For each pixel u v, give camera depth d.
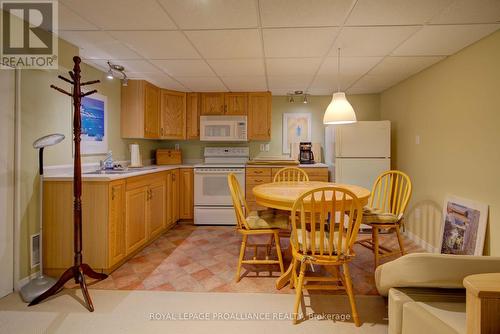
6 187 2.02
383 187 3.59
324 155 4.51
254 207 3.99
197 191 4.04
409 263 1.28
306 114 4.55
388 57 2.74
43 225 2.32
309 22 2.04
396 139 3.82
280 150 4.58
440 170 2.83
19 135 2.09
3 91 1.97
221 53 2.67
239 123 4.23
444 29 2.12
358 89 4.13
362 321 1.75
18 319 1.75
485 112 2.23
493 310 0.86
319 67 3.08
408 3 1.78
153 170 3.16
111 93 3.40
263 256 2.84
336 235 1.99
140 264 2.64
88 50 2.60
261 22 2.05
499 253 2.09
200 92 4.30
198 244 3.22
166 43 2.45
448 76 2.70
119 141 3.58
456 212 2.53
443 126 2.78
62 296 2.04
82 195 2.32
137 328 1.67
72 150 2.67
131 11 1.91
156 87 3.92
